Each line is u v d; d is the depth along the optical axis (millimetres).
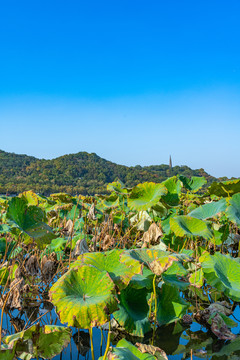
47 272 4285
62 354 2527
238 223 3615
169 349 2656
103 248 4891
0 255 4453
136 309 2977
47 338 2330
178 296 3201
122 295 2896
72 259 4316
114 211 7336
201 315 3240
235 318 3350
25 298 3607
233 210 3826
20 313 3344
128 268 2340
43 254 4945
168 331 2988
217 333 2883
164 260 2348
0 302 3139
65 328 2281
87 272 2170
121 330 2965
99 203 7621
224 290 3266
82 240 3967
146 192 4902
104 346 2678
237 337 2879
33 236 3141
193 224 3645
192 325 3150
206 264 3414
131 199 4910
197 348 2662
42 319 3193
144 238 3789
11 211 3105
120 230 5805
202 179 6164
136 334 2746
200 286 3912
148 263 2375
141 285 2846
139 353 2334
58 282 2076
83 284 2119
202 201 6523
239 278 3070
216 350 2637
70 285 2074
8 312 3104
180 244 4863
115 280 2234
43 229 3275
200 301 3857
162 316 3074
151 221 4930
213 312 3186
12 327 2984
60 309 1890
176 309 3107
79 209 6492
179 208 6070
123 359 1983
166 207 4973
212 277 3361
